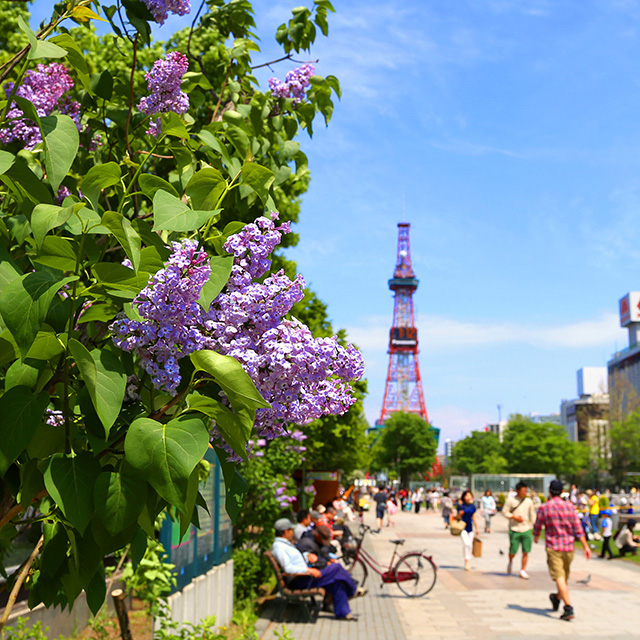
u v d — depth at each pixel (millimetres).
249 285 2119
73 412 2191
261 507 15016
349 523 48344
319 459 37938
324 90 4066
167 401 2135
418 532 39656
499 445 161500
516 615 13195
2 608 6273
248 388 1890
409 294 198375
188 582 9398
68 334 1965
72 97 3762
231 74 4484
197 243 2004
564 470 120875
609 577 19297
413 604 14398
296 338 2141
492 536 36500
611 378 92125
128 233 1915
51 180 2033
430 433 144250
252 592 13891
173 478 1743
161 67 3354
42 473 2002
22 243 2699
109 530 1827
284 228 2227
